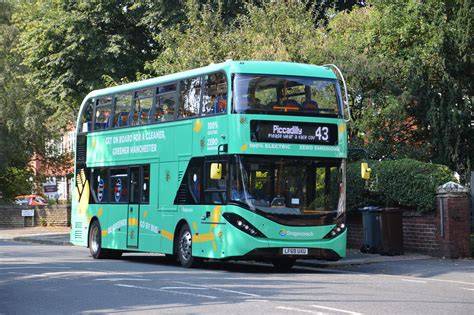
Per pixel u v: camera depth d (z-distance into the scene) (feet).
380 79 107.04
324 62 109.29
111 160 96.48
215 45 123.34
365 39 111.45
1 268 78.84
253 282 63.00
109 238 95.76
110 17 153.58
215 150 76.48
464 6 101.04
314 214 74.54
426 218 90.02
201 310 46.91
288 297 52.90
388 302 50.72
